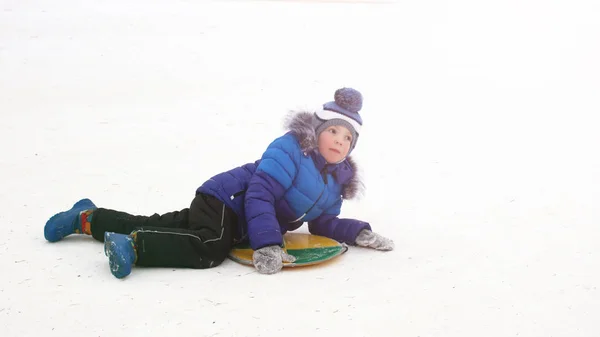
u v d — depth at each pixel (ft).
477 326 14.43
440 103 36.78
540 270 17.48
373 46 48.26
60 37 44.27
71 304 14.29
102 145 27.58
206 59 42.24
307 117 17.19
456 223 20.88
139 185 23.18
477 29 54.75
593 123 33.96
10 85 35.32
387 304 15.14
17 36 43.68
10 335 13.04
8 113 31.30
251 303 14.74
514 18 58.85
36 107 32.40
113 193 22.24
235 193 17.08
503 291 16.15
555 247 19.10
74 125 30.12
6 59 39.34
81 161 25.46
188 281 15.66
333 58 44.57
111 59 40.88
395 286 16.07
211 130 30.45
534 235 20.02
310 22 53.78
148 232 16.05
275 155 16.93
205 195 16.90
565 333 14.37
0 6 50.16
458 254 18.33
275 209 17.33
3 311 13.93
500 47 49.75
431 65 44.57
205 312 14.24
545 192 24.06
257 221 16.48
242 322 13.92
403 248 18.61
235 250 17.46
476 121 33.86
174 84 37.37
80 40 44.04
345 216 21.24
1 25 45.55
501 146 29.99
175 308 14.32
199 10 54.19
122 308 14.20
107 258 16.74
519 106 36.76
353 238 18.33
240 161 26.61
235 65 41.39
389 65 44.04
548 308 15.42
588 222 21.24
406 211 21.88
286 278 16.14
